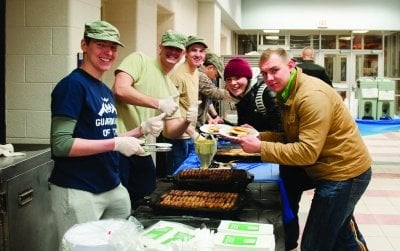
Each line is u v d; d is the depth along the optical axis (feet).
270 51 6.63
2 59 8.59
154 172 8.64
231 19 35.19
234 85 9.55
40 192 7.54
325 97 6.42
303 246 7.29
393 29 41.14
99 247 3.67
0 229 6.48
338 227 7.07
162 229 4.69
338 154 6.77
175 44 8.18
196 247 4.17
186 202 5.94
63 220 6.06
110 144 5.66
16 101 9.91
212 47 27.17
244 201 6.14
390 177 18.79
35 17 9.71
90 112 5.87
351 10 41.09
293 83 6.55
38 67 9.81
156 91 8.36
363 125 26.07
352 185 6.89
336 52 43.91
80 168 5.98
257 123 9.68
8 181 6.55
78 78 5.78
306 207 14.61
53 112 5.68
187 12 23.45
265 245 4.12
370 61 43.73
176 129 8.45
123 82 7.82
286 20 41.81
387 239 11.89
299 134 6.49
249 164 9.44
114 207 6.53
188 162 9.53
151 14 15.66
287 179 8.76
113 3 13.91
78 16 9.97
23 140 9.98
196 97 12.13
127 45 13.99
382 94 28.78
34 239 7.35
